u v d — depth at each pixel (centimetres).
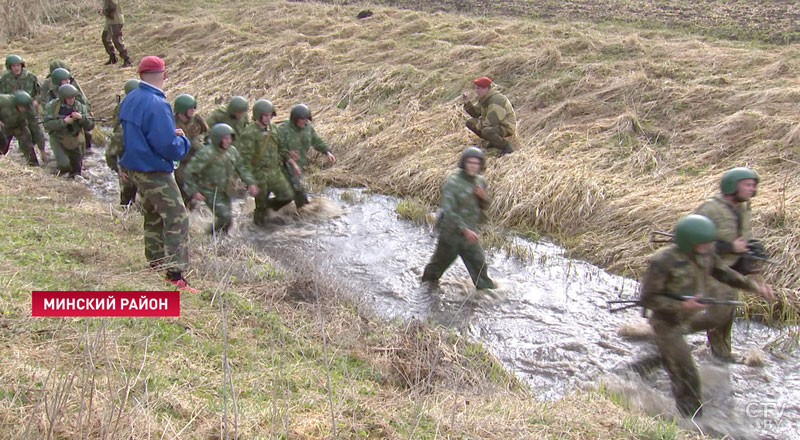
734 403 547
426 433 407
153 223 615
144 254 676
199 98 1490
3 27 2039
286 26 1803
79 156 1102
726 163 951
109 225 798
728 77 1157
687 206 843
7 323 477
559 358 625
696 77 1180
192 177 841
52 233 718
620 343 648
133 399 391
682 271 489
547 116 1153
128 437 349
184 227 597
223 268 693
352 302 675
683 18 1519
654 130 1054
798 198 812
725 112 1062
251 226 938
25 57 1884
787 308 677
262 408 413
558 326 681
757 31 1382
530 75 1288
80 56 1864
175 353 481
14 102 1093
